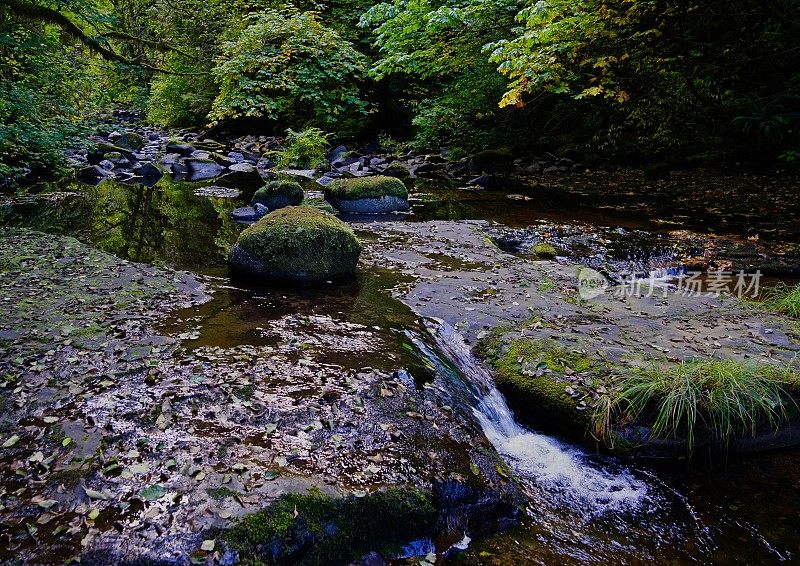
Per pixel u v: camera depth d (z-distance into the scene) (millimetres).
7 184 10586
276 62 16047
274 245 5352
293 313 4551
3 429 2779
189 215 8898
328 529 2330
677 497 3098
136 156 14711
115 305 4535
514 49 10570
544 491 3080
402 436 2949
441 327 4555
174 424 2852
